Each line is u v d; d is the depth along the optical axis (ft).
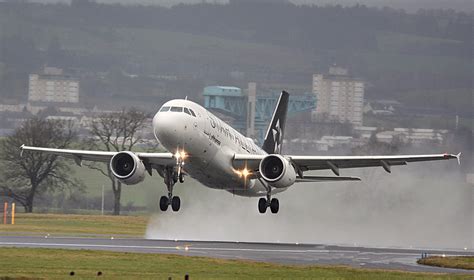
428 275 507.30
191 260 542.98
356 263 584.40
